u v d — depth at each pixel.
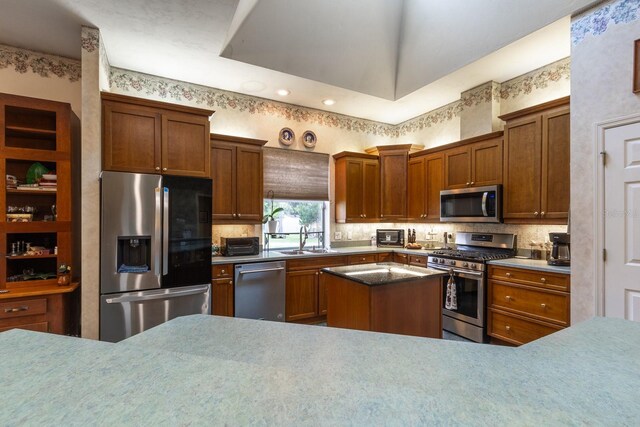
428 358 0.76
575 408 0.54
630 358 0.75
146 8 2.28
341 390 0.58
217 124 3.76
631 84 2.11
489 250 3.74
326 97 4.04
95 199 2.56
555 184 2.85
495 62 3.15
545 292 2.67
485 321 3.17
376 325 2.07
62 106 2.72
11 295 2.39
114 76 3.22
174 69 3.26
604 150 2.24
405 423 0.48
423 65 3.51
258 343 0.89
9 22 2.46
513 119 3.21
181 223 2.81
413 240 4.57
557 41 2.77
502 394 0.58
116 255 2.55
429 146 4.61
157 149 2.83
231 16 2.36
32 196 2.88
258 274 3.39
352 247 4.64
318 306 3.78
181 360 0.68
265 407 0.52
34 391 0.55
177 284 2.79
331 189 4.59
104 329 2.51
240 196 3.60
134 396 0.54
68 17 2.39
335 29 3.11
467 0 2.83
